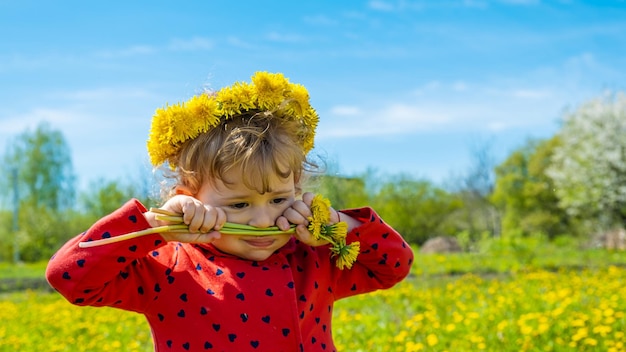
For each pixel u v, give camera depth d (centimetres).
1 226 4209
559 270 1285
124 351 645
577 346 539
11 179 5572
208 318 243
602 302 701
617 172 2872
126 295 247
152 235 239
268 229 248
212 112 250
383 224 277
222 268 249
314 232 253
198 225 238
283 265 258
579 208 3005
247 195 245
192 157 251
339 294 282
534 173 3938
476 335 585
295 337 248
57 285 237
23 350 682
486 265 1537
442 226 3034
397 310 861
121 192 2966
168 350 246
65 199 5781
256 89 259
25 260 3300
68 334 782
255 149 241
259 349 242
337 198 1381
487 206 3481
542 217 3612
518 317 685
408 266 286
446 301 912
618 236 2444
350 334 643
